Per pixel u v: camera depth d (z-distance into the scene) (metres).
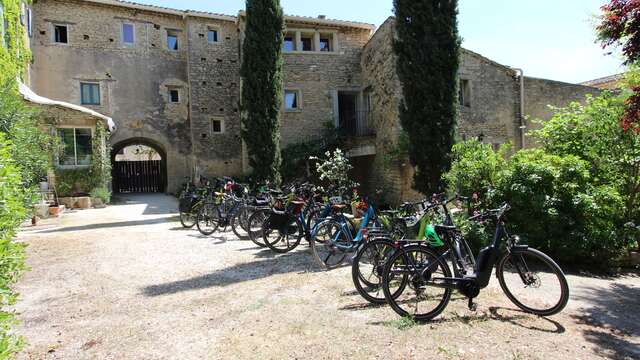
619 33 3.80
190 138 16.34
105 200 12.01
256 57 11.79
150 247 5.92
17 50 11.85
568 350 2.55
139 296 3.74
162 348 2.68
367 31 15.02
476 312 3.21
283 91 14.10
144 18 15.61
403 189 10.74
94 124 11.94
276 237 5.92
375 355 2.51
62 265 4.89
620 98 5.72
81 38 14.67
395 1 8.25
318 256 4.80
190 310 3.37
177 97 16.30
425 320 3.05
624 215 5.52
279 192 6.83
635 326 2.97
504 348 2.58
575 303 3.46
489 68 11.76
